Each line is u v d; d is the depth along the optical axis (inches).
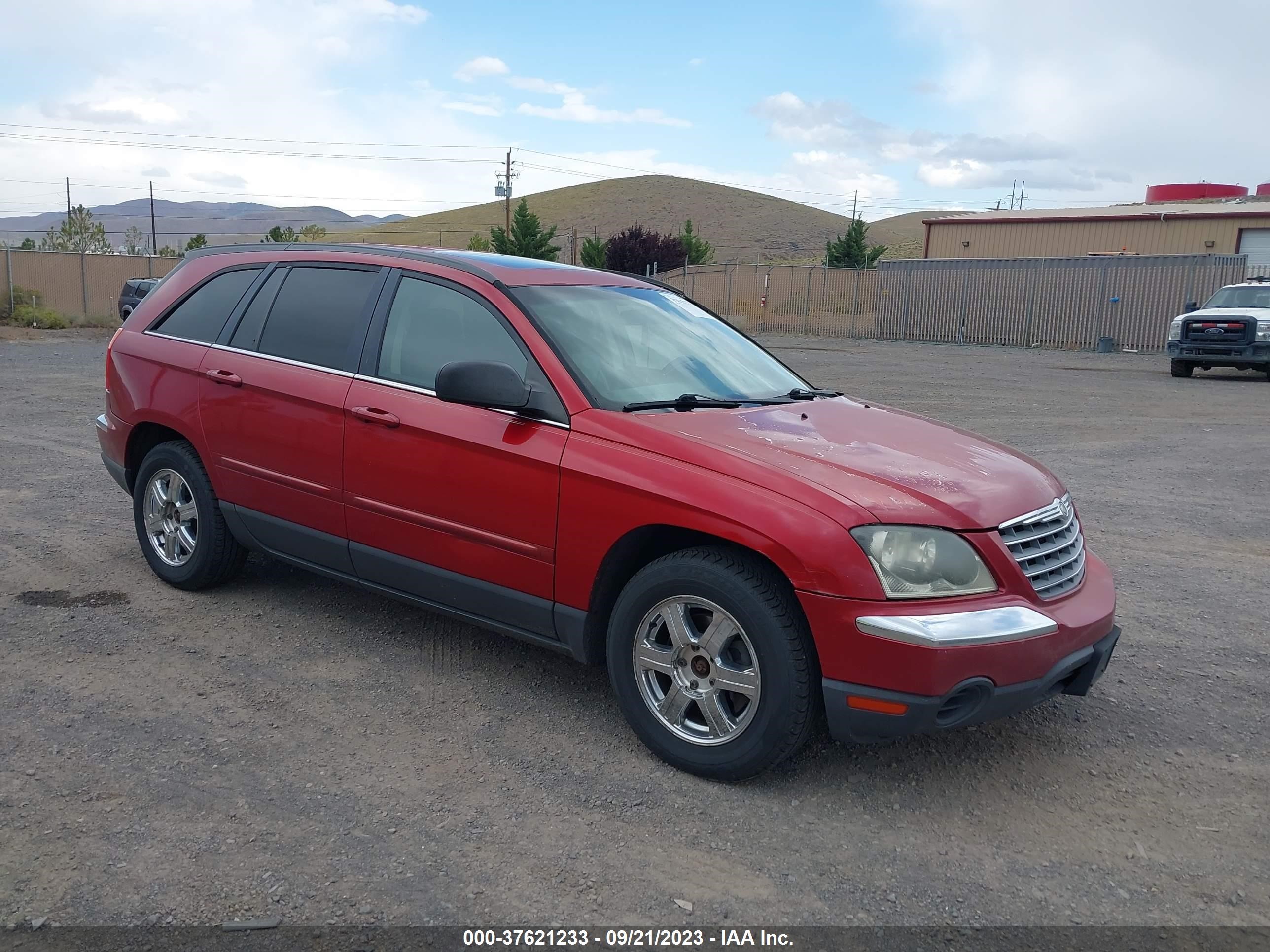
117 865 117.3
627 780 142.4
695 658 142.5
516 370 160.9
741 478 137.3
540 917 111.2
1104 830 134.2
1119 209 1497.3
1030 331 1189.7
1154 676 186.2
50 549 241.6
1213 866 126.3
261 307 199.8
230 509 199.6
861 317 1339.8
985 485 142.3
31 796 131.4
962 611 130.0
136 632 191.0
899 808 137.9
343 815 130.4
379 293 182.1
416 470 165.9
